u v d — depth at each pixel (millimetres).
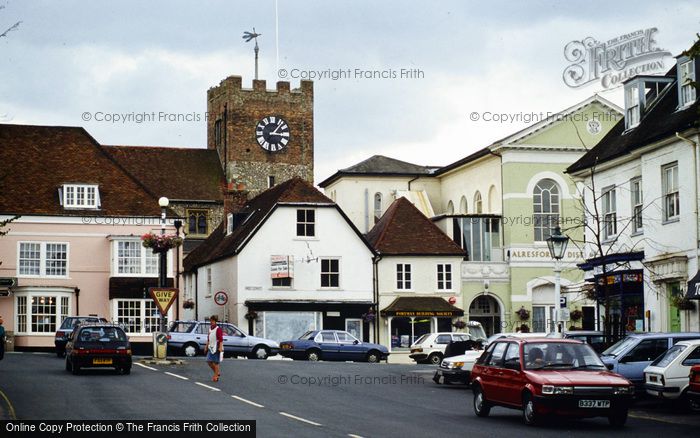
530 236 71562
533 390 23406
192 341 54062
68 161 64250
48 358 48531
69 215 61281
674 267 37844
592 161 44781
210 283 75062
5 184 61406
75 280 61031
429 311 68562
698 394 24219
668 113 40500
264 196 75312
